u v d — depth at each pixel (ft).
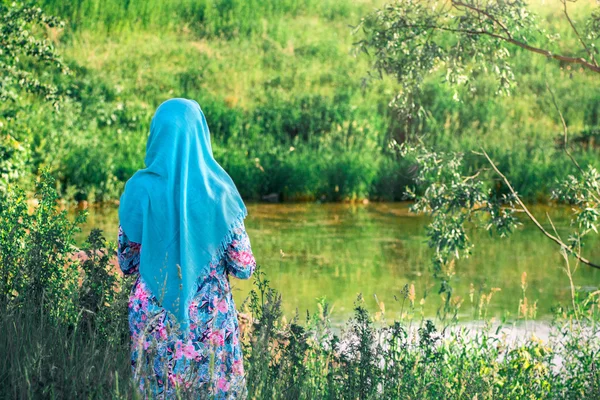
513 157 53.78
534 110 62.85
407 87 23.50
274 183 53.06
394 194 53.11
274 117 59.72
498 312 27.73
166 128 10.89
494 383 14.97
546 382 16.71
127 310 12.87
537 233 42.19
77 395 10.68
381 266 34.88
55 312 13.50
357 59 70.59
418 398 12.93
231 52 71.46
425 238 40.96
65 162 48.75
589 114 62.80
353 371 12.46
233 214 10.95
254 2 76.89
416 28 22.74
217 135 58.49
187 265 10.59
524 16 22.33
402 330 14.03
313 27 76.54
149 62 68.44
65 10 71.15
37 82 31.86
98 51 68.69
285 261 35.50
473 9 22.17
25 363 11.02
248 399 10.61
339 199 52.70
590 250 38.14
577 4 67.77
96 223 42.24
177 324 10.23
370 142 56.39
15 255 14.21
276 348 12.39
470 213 22.11
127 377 11.41
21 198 15.76
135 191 10.86
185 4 75.15
